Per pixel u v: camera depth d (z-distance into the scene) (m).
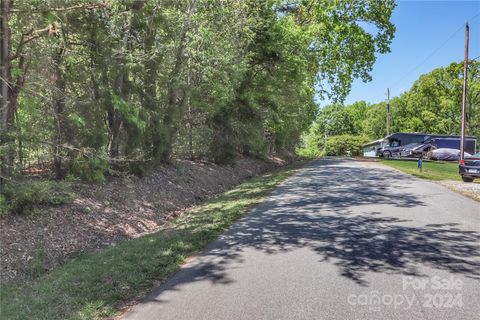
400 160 35.53
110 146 12.23
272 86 23.77
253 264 5.82
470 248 6.41
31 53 8.05
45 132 8.44
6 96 7.91
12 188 7.88
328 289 4.74
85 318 4.18
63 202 9.50
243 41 17.94
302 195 12.77
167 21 13.09
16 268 6.76
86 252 8.02
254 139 23.78
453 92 55.88
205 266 5.84
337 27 25.55
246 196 13.26
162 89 14.45
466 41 23.91
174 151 18.92
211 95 16.75
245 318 4.02
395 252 6.23
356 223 8.39
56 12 7.81
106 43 10.27
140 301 4.64
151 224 10.80
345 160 35.97
